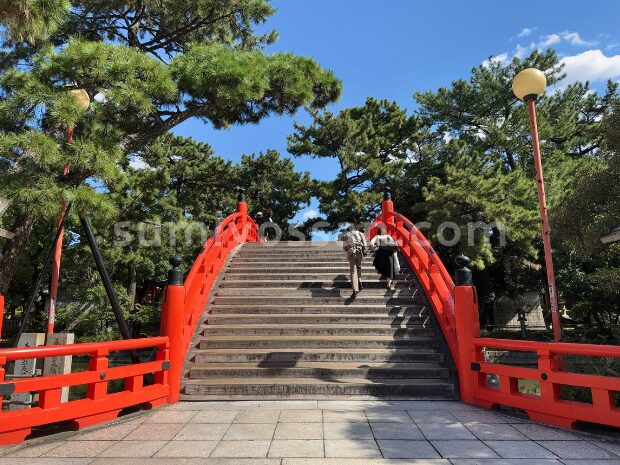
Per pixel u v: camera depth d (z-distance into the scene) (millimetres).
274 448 3926
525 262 20312
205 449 3916
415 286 9047
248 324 7688
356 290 8367
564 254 17609
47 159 5312
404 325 7562
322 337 7168
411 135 24391
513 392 5160
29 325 19359
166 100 7105
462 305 5879
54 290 7094
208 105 7770
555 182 17469
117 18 10922
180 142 26250
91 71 6035
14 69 6012
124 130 7316
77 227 13688
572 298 17688
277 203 26359
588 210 9367
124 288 19734
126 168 14422
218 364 6531
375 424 4656
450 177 17000
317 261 10922
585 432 4371
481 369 5512
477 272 20594
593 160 18609
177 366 5832
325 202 23375
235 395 5852
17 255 6449
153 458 3701
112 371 4859
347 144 22547
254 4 11172
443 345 6820
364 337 7176
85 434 4387
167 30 11328
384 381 6066
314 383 5918
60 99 5461
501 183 16766
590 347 4426
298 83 8422
